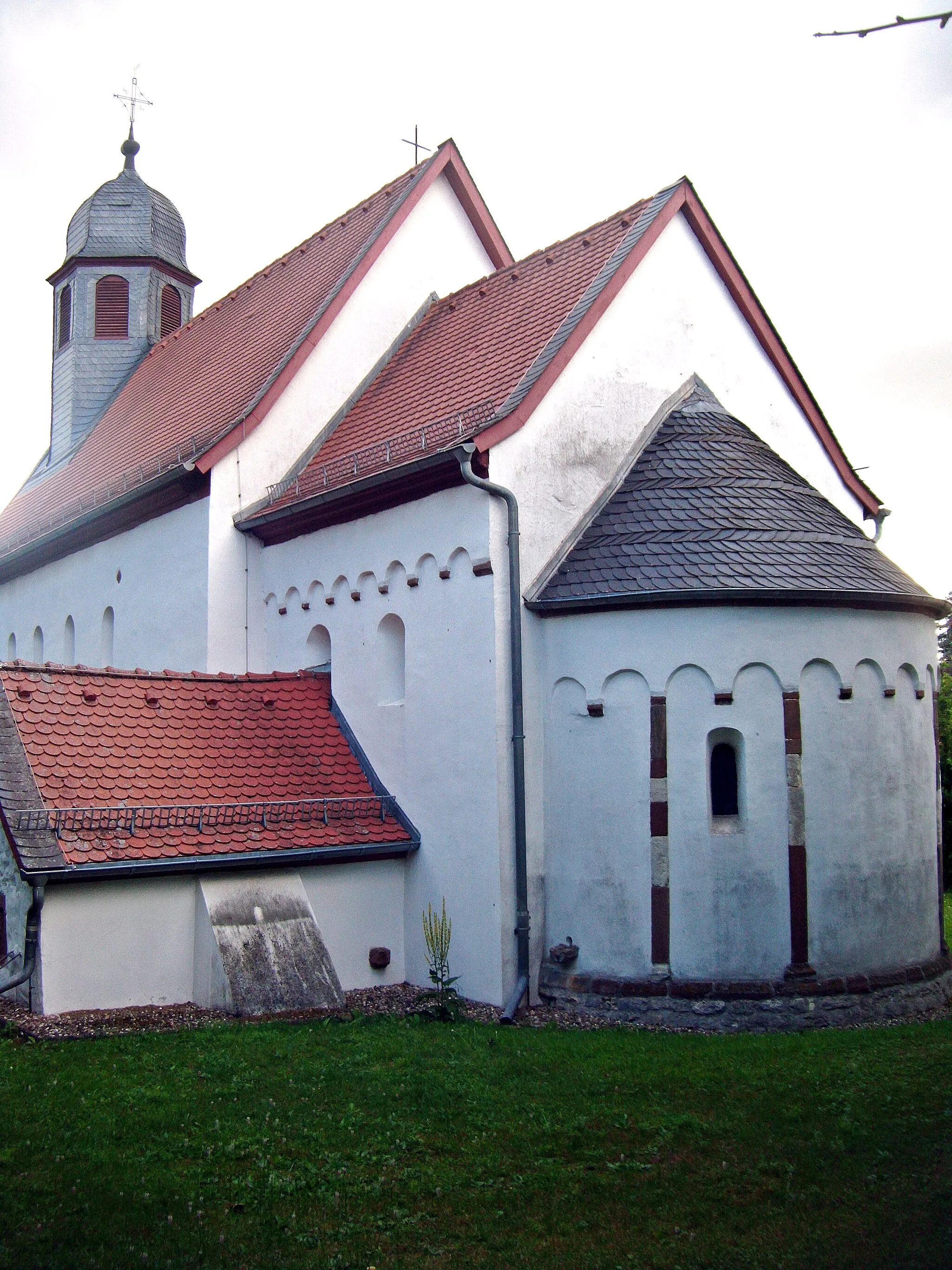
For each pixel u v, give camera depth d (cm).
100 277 3044
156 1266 682
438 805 1463
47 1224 725
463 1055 1118
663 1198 791
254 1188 795
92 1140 859
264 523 1780
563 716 1398
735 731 1325
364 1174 824
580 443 1491
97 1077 1015
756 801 1320
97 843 1295
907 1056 1084
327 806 1479
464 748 1423
